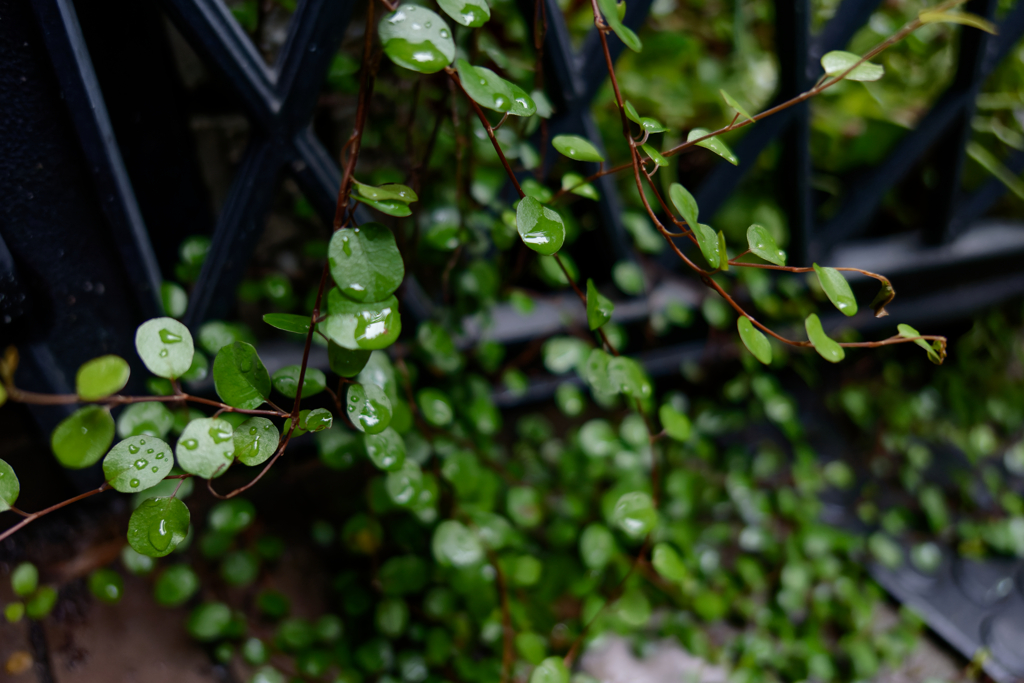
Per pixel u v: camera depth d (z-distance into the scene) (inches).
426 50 12.9
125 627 18.0
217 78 16.1
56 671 17.3
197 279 17.8
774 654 19.4
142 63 17.0
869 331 29.0
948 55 29.6
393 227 18.6
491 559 17.0
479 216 18.1
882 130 27.1
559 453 23.6
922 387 30.7
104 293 17.0
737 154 22.2
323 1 15.9
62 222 16.2
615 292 24.3
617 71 25.9
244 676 17.8
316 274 22.1
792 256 25.2
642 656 19.0
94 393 13.0
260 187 17.1
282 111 16.6
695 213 14.3
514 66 17.8
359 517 18.3
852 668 19.6
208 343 16.7
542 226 13.8
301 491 21.5
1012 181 27.9
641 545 20.2
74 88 15.3
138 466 13.3
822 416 28.8
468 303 19.2
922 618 21.1
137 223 16.7
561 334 23.4
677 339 26.2
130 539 13.2
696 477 23.3
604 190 20.4
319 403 20.2
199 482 20.2
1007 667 19.9
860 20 20.2
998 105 28.8
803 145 21.9
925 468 27.0
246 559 17.9
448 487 17.6
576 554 20.2
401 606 17.3
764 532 21.7
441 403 17.1
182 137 17.9
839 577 21.9
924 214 29.8
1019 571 22.9
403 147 20.5
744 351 24.2
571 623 18.7
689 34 29.1
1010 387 31.3
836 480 25.2
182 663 17.8
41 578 18.1
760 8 30.3
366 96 13.5
